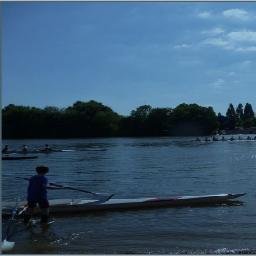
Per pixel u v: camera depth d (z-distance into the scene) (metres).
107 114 126.44
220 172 31.67
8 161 45.47
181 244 11.19
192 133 137.12
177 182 25.69
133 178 28.36
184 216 14.73
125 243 11.37
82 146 79.94
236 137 127.38
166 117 136.00
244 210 15.70
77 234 12.39
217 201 17.16
